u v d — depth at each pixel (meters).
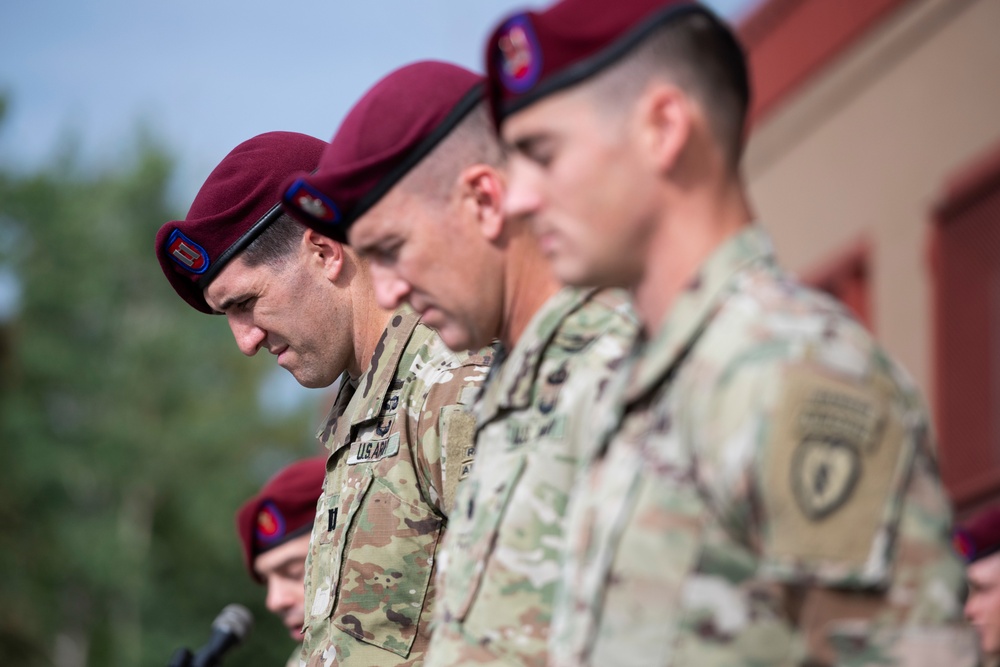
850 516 4.25
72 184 59.19
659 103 4.65
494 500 5.62
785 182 26.83
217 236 7.85
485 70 4.88
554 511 5.51
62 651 50.91
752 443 4.26
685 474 4.48
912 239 23.09
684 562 4.44
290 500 12.05
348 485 7.60
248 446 56.66
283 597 12.11
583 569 4.73
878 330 23.94
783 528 4.23
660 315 4.83
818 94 25.72
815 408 4.26
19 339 54.62
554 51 4.68
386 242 5.89
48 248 56.34
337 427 7.88
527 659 5.46
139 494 53.66
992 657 10.93
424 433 7.32
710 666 4.38
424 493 7.37
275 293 7.86
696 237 4.72
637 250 4.76
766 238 4.79
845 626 4.28
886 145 23.89
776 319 4.44
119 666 50.31
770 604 4.36
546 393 5.65
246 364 58.50
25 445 52.31
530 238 5.89
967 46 21.92
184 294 8.23
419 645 7.33
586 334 5.65
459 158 5.84
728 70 4.77
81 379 54.34
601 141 4.67
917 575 4.30
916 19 23.06
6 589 50.41
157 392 55.66
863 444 4.29
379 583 7.35
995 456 21.02
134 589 51.50
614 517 4.58
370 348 7.90
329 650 7.38
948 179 22.30
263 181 7.89
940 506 4.40
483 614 5.54
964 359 21.83
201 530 53.12
